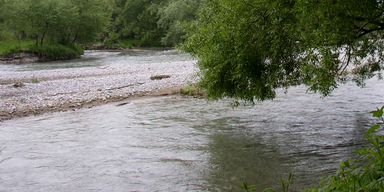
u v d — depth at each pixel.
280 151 8.13
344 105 12.59
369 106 12.23
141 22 67.25
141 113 12.80
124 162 7.80
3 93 17.56
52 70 28.09
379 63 11.07
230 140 9.16
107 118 12.16
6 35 47.91
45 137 10.02
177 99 15.39
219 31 7.55
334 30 6.35
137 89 18.00
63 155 8.40
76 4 46.72
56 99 15.73
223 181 6.59
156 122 11.39
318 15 6.40
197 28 8.62
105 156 8.23
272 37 7.20
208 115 12.09
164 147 8.78
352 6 6.20
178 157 8.02
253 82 8.23
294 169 7.00
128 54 45.12
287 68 7.88
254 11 7.16
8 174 7.28
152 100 15.33
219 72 8.20
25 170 7.48
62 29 43.72
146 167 7.46
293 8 6.58
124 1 73.06
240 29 7.26
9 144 9.40
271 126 10.34
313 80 7.61
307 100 13.83
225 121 11.17
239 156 7.93
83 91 17.64
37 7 41.28
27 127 11.22
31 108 14.09
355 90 15.38
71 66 31.91
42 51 39.16
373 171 2.60
